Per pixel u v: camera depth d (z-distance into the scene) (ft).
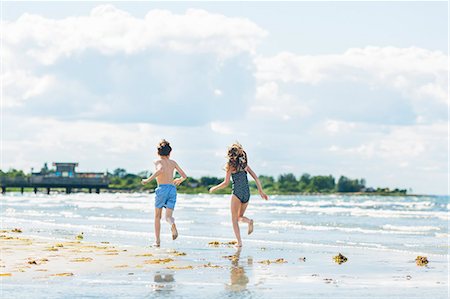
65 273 28.71
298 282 27.04
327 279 28.04
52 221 75.25
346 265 33.17
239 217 42.34
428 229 65.82
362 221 86.02
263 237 52.54
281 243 45.70
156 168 43.19
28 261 32.68
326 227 67.26
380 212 129.59
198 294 23.70
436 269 31.86
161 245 42.65
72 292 23.86
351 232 60.34
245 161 41.98
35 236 50.08
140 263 32.53
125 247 40.83
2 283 25.84
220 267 31.42
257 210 145.07
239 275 28.76
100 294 23.48
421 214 120.78
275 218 94.84
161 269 30.42
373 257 37.14
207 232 57.82
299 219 90.94
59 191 480.64
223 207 162.50
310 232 59.67
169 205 43.14
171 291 24.34
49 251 37.83
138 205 157.69
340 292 24.75
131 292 23.97
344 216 104.53
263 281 27.17
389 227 69.05
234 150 41.73
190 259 34.65
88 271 29.45
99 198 272.51
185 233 56.08
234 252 38.68
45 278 27.22
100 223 70.79
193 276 28.25
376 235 56.65
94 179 352.28
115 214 98.99
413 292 24.94
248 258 35.50
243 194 41.78
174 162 43.83
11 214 95.40
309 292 24.62
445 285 26.63
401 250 41.65
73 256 35.37
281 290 24.93
